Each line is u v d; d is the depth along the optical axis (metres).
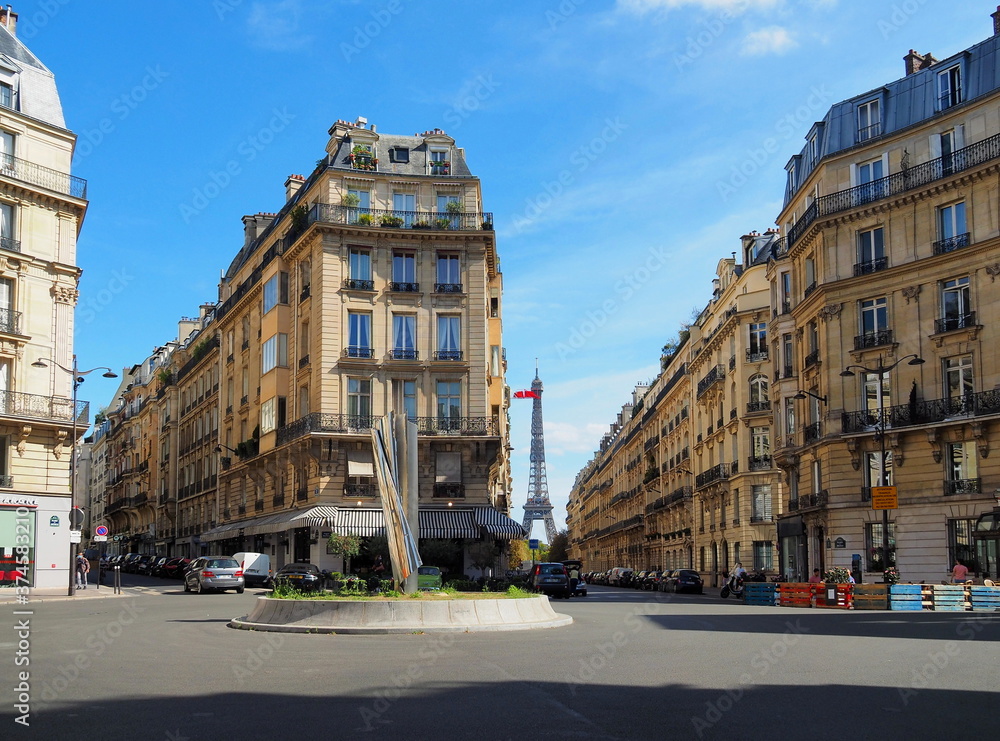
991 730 9.36
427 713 10.39
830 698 11.27
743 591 44.16
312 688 12.15
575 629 21.78
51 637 19.33
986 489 36.97
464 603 20.98
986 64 38.88
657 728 9.55
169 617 25.92
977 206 38.16
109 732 9.30
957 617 27.00
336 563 47.88
